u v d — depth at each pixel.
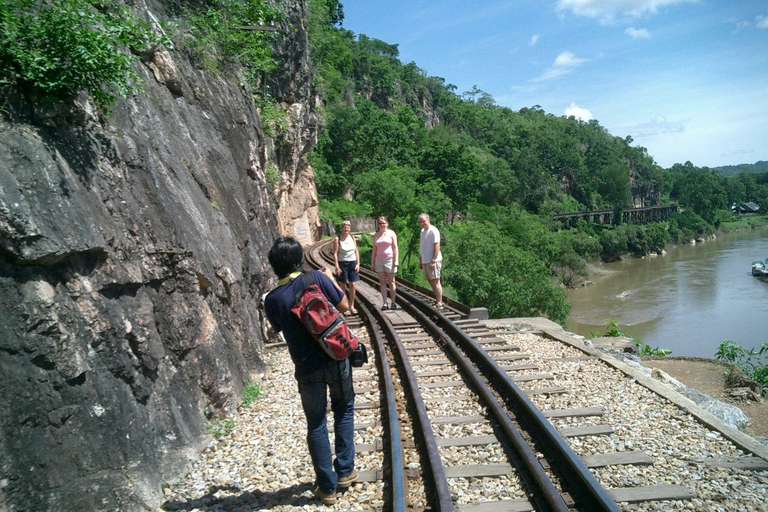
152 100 5.96
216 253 6.04
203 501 3.79
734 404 7.37
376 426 5.00
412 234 38.59
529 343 8.20
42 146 3.80
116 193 4.50
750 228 149.88
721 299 51.84
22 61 3.73
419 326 9.60
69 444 3.37
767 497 3.51
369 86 126.12
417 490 3.79
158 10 7.62
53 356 3.37
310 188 37.66
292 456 4.50
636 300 54.88
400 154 80.31
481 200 99.12
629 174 157.62
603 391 5.75
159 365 4.52
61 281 3.64
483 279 28.70
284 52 21.72
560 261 65.06
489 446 4.47
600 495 3.25
